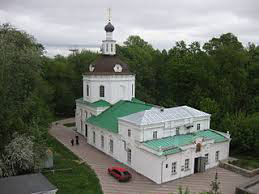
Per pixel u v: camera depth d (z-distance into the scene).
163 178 40.97
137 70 95.56
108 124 53.47
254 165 45.84
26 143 38.47
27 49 42.72
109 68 62.41
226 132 54.19
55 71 88.81
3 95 38.00
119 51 105.31
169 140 44.97
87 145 59.16
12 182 32.16
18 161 37.69
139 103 57.28
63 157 50.84
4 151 38.50
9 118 38.78
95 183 40.41
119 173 41.69
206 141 45.84
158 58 102.88
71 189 37.88
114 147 50.84
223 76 77.62
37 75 45.16
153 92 97.50
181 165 43.09
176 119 47.12
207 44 89.31
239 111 65.38
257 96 70.12
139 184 40.59
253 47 93.50
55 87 87.56
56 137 64.69
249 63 81.38
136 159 45.06
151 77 97.50
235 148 54.28
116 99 62.78
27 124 43.38
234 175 44.25
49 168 44.78
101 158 51.31
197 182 41.59
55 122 80.94
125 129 47.19
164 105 81.06
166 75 91.94
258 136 50.59
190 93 80.00
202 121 51.16
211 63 78.81
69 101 88.88
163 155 40.09
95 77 62.06
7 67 38.59
